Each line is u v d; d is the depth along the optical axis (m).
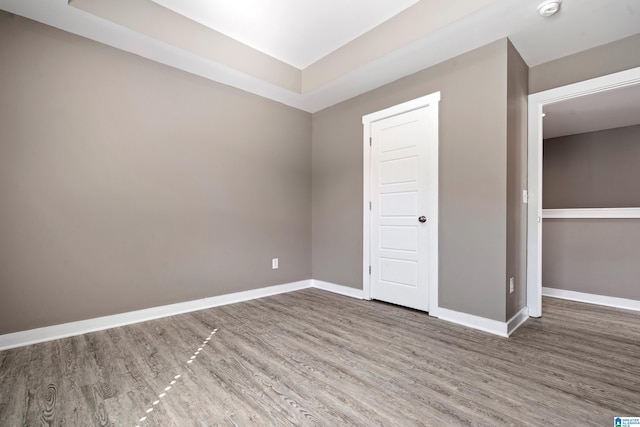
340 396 1.63
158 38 2.56
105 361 2.01
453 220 2.80
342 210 3.87
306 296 3.72
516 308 2.72
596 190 4.23
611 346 2.27
